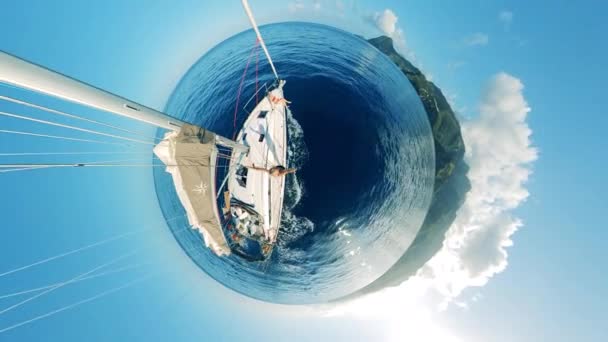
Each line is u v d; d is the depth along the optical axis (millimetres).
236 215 14672
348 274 19156
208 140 8133
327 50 20984
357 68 20109
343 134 18250
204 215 8195
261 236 14641
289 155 17641
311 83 19297
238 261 20891
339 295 19766
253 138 14641
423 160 20062
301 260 18547
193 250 21750
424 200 20266
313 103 18719
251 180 14328
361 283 19766
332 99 18844
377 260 19453
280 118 14438
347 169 18031
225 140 10578
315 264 18594
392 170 18781
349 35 22281
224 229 15273
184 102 23062
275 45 21984
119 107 5172
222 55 23375
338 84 19234
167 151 7672
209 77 22844
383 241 19250
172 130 7676
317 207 17969
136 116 5762
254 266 20094
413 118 20141
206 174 7992
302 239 18219
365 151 18266
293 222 17953
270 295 20094
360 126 18469
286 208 17734
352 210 18234
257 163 14266
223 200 16531
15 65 3316
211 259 21688
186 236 22156
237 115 19969
